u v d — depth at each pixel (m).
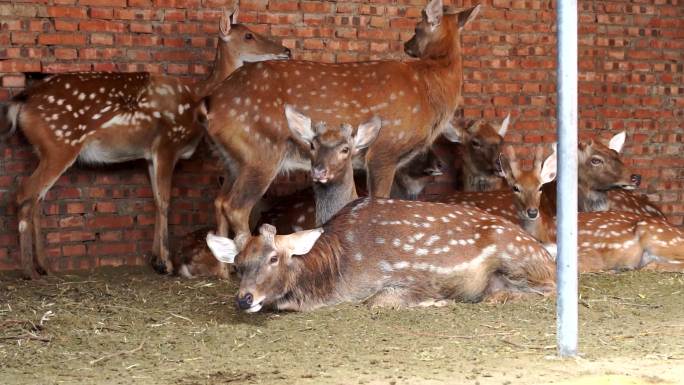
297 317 7.27
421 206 7.92
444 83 9.84
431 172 10.77
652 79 12.39
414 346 6.50
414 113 9.50
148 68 10.23
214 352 6.41
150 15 10.21
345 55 10.96
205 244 9.38
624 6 12.23
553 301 7.80
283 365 6.03
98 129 9.46
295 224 9.55
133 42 10.16
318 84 9.11
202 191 10.48
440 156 11.56
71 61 9.93
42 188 9.23
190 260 9.45
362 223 7.73
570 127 5.87
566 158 5.91
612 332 6.93
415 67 9.70
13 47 9.70
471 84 11.53
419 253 7.67
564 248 5.98
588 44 12.07
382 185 9.50
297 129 8.03
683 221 12.57
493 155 10.85
